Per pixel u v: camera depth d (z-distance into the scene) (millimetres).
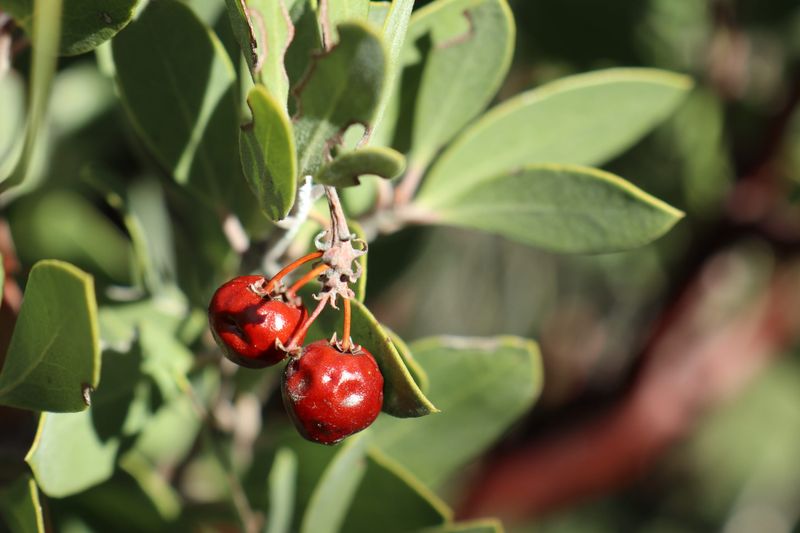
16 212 307
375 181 264
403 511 266
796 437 471
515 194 263
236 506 266
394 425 274
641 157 336
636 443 347
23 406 236
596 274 352
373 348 238
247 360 237
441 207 266
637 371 348
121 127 313
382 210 265
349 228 245
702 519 460
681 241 346
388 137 262
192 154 259
